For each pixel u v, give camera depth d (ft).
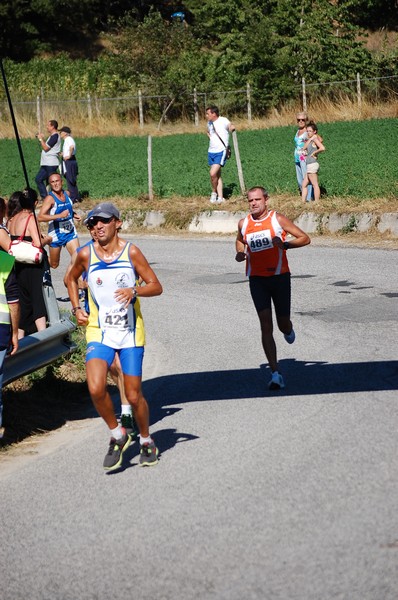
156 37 178.91
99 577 18.24
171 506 21.66
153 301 50.08
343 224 66.85
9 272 26.14
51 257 49.96
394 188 72.18
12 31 222.07
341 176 81.66
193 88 162.91
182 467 24.47
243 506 21.15
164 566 18.38
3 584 18.40
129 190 87.51
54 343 31.09
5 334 26.18
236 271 57.47
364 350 35.94
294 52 163.02
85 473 25.04
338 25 169.99
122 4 240.32
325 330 39.96
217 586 17.26
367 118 138.31
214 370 35.29
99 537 20.26
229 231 73.51
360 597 16.29
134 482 23.73
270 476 23.02
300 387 31.60
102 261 24.32
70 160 84.07
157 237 74.23
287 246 31.63
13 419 30.55
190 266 60.39
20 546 20.27
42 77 191.31
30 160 122.83
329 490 21.66
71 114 158.20
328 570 17.46
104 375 24.11
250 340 39.73
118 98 160.76
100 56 219.82
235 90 159.02
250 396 31.12
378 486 21.62
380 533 18.90
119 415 31.42
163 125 159.63
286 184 80.69
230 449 25.57
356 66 160.86
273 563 17.98
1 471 26.22
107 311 24.36
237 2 172.04
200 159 110.52
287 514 20.42
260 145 116.78
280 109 157.58
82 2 229.25
